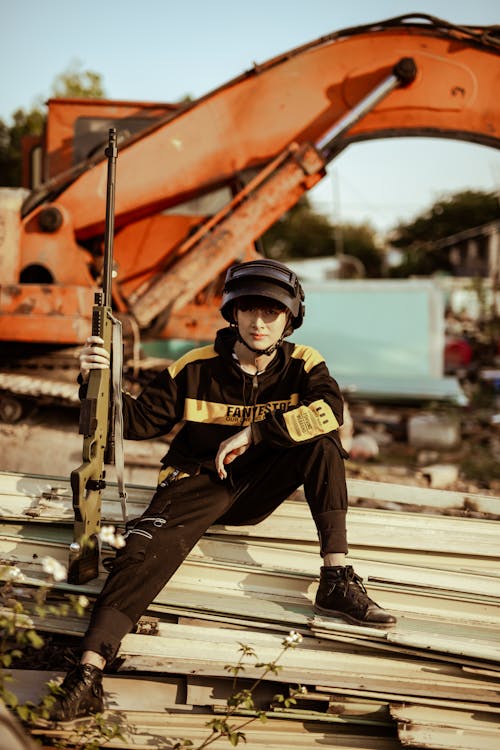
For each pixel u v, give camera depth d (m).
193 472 2.89
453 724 2.59
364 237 42.78
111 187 2.77
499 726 2.61
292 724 2.65
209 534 3.09
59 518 3.06
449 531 3.12
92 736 2.48
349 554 3.07
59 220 5.46
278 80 5.84
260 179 5.80
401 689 2.64
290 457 2.87
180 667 2.67
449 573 2.98
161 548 2.69
